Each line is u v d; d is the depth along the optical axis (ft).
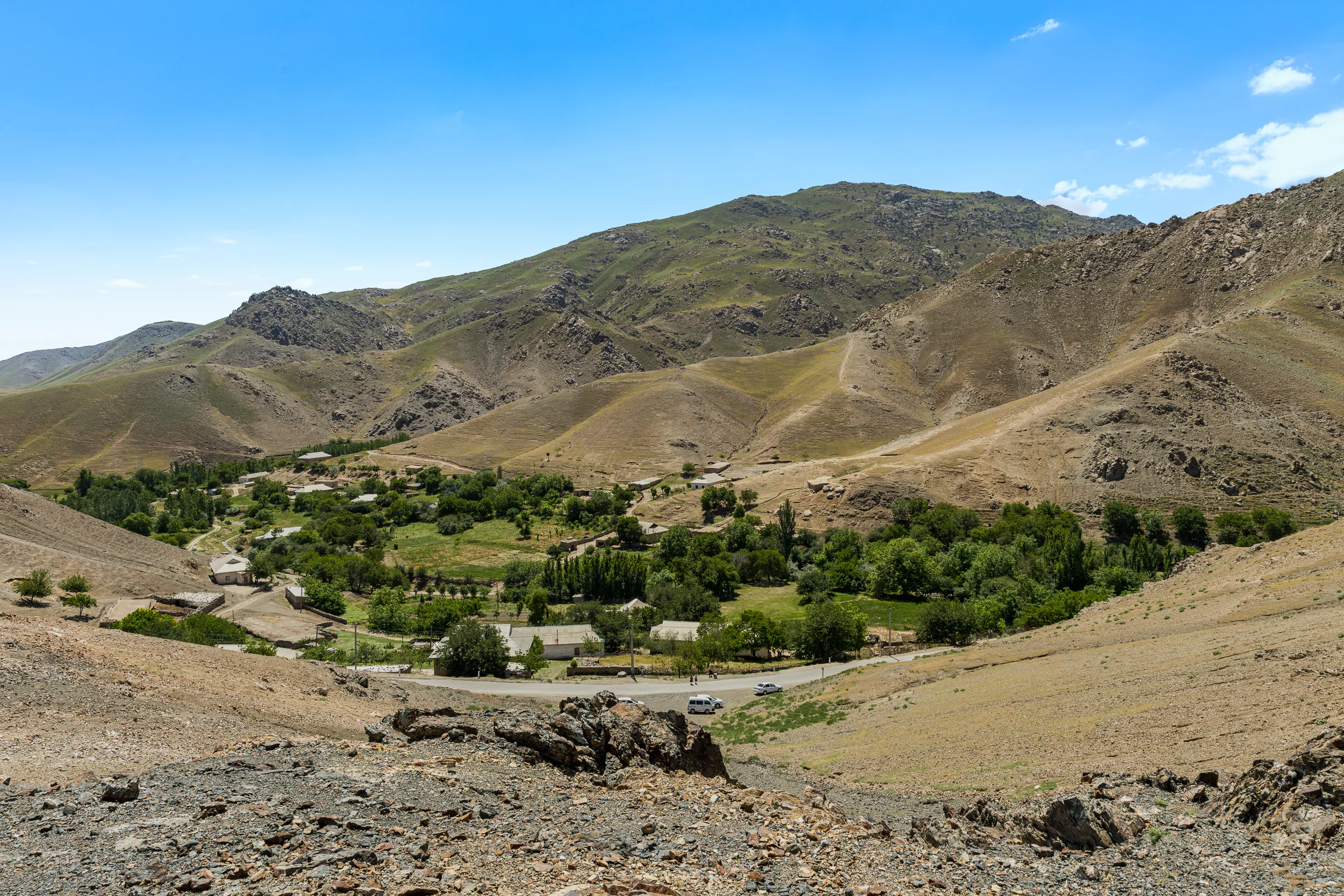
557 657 292.81
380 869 49.88
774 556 433.89
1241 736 99.09
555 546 524.93
